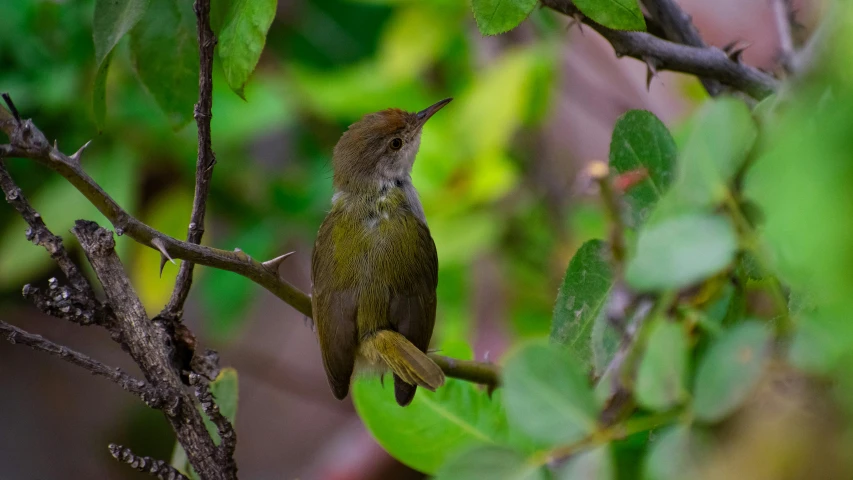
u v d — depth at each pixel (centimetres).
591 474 299
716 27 1121
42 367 1255
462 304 1072
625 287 343
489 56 1215
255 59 524
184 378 572
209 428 615
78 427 1245
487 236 1036
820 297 244
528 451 325
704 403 270
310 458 1377
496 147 1030
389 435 517
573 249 1072
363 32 1252
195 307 1260
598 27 592
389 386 580
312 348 1383
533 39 1207
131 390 517
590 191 409
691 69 598
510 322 1096
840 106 198
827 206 192
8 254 990
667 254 287
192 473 605
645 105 1209
